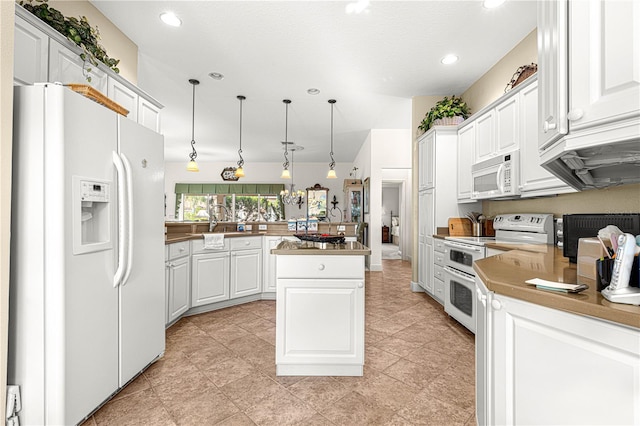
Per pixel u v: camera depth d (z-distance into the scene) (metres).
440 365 2.07
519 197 2.77
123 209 1.63
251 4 2.29
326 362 1.91
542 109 1.07
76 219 1.37
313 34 2.67
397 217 10.95
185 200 9.32
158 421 1.50
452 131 3.50
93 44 1.86
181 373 1.96
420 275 3.96
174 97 4.15
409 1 2.25
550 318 0.85
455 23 2.50
